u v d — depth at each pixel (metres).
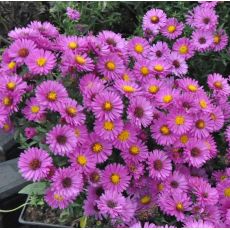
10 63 0.46
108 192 0.44
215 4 0.64
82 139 0.44
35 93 0.45
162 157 0.48
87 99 0.44
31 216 0.50
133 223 0.46
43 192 0.47
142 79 0.52
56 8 0.72
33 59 0.44
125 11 0.79
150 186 0.49
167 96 0.48
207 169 0.55
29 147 0.47
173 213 0.45
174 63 0.59
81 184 0.42
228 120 0.55
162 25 0.64
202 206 0.46
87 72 0.48
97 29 0.78
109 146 0.45
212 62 0.68
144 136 0.49
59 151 0.41
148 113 0.46
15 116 0.46
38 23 0.52
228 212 0.46
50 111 0.44
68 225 0.49
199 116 0.49
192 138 0.48
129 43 0.56
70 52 0.45
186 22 0.68
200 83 0.69
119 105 0.44
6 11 0.76
